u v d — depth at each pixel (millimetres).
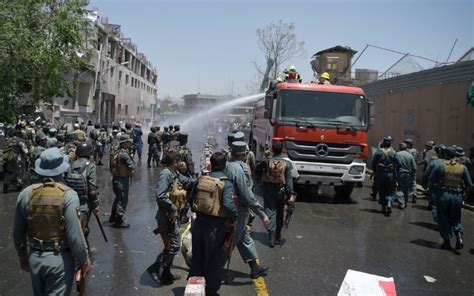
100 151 18797
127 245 7305
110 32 42781
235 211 4824
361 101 11672
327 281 6016
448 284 6156
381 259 7199
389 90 20203
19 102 15031
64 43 15125
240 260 6828
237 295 5371
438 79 15789
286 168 7613
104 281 5664
